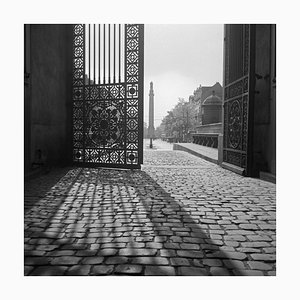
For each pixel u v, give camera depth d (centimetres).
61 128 1112
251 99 903
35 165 920
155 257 315
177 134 5066
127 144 1055
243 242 358
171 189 680
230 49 1108
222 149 1163
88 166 1102
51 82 1035
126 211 492
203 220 444
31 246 343
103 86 1085
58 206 524
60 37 1093
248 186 725
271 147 879
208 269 292
